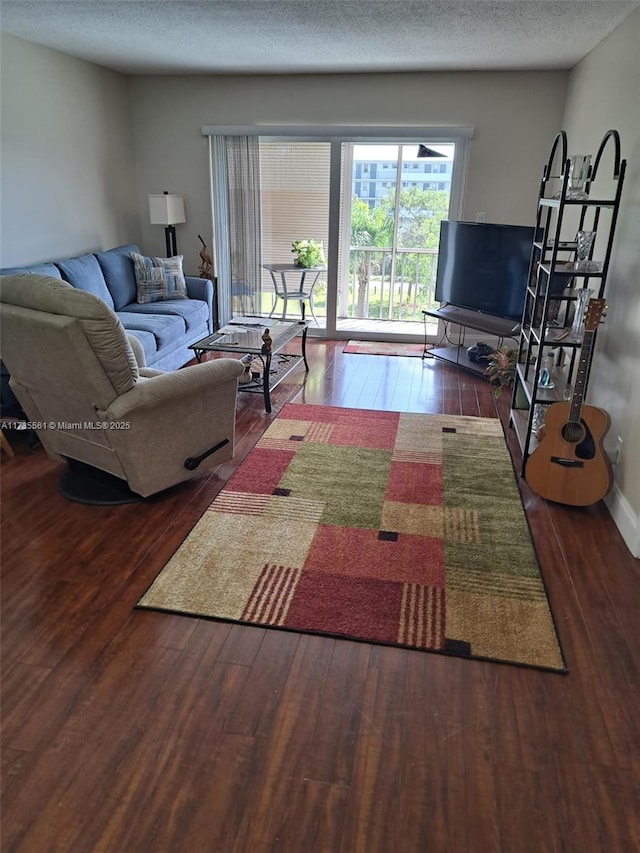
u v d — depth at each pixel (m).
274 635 2.12
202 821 1.50
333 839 1.46
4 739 1.71
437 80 5.18
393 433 3.90
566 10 3.27
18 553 2.58
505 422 4.11
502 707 1.84
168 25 3.78
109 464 2.94
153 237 6.17
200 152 5.79
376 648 2.07
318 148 6.07
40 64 4.45
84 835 1.46
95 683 1.91
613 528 2.82
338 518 2.88
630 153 3.09
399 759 1.67
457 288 5.34
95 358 2.48
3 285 2.63
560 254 4.56
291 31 3.87
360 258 6.75
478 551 2.62
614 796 1.57
